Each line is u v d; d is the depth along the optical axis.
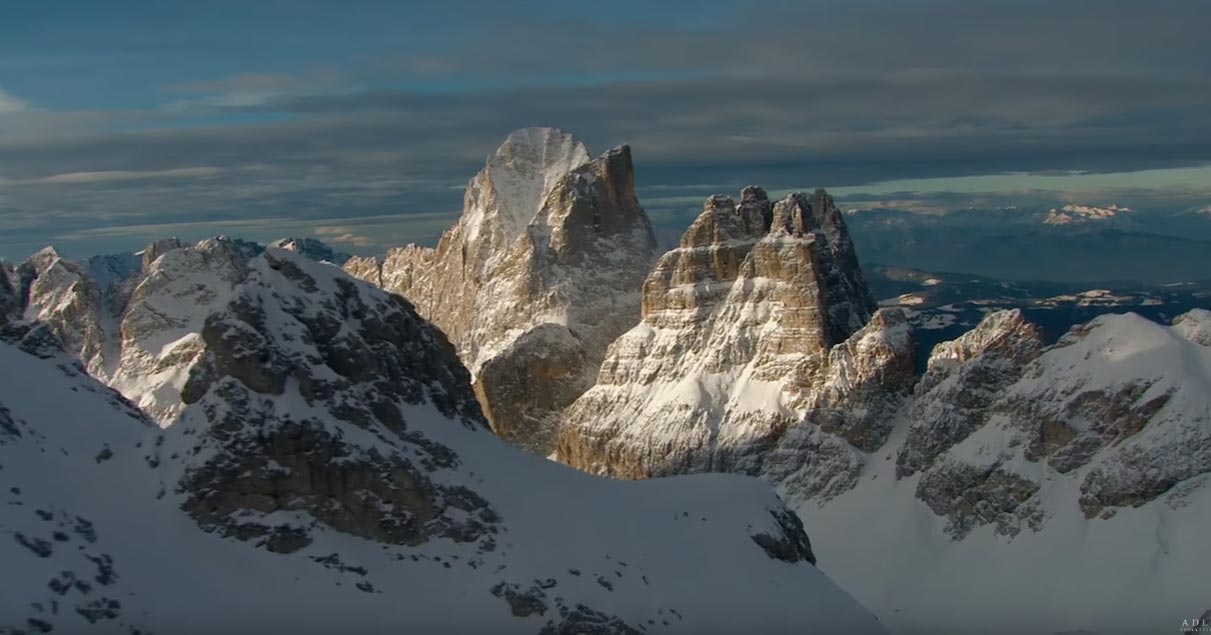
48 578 110.25
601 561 143.25
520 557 138.88
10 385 139.25
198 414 134.75
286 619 119.62
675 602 141.25
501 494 149.88
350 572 128.38
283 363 139.38
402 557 134.00
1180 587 193.12
